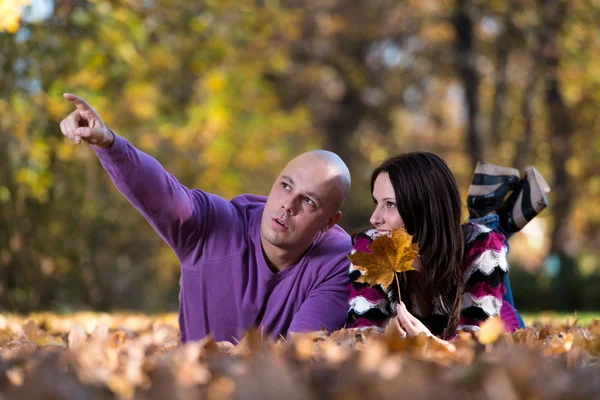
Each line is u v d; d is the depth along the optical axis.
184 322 4.48
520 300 21.67
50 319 6.49
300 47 26.81
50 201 13.08
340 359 2.35
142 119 15.82
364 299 4.14
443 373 2.16
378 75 28.67
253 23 17.05
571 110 23.58
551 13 21.36
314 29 26.73
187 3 15.48
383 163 4.33
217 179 17.14
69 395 1.82
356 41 27.97
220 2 15.89
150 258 16.75
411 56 26.88
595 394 1.92
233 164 18.78
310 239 4.22
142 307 17.41
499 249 4.25
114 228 15.60
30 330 3.75
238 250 4.30
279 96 27.39
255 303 4.29
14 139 12.22
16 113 12.16
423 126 31.05
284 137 22.09
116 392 1.99
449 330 4.11
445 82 27.66
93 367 2.16
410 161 4.21
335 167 4.16
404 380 1.75
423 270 4.13
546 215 25.06
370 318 4.13
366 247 4.24
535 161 25.05
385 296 4.18
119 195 15.31
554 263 23.77
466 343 2.84
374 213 4.26
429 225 4.12
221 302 4.31
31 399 1.81
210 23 15.88
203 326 4.38
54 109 12.51
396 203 4.15
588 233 30.91
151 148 16.33
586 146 24.20
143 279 17.38
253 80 18.44
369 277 3.54
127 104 15.46
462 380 2.02
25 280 12.89
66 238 13.48
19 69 12.51
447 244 4.12
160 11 15.15
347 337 3.17
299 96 28.02
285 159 20.59
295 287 4.28
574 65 22.34
